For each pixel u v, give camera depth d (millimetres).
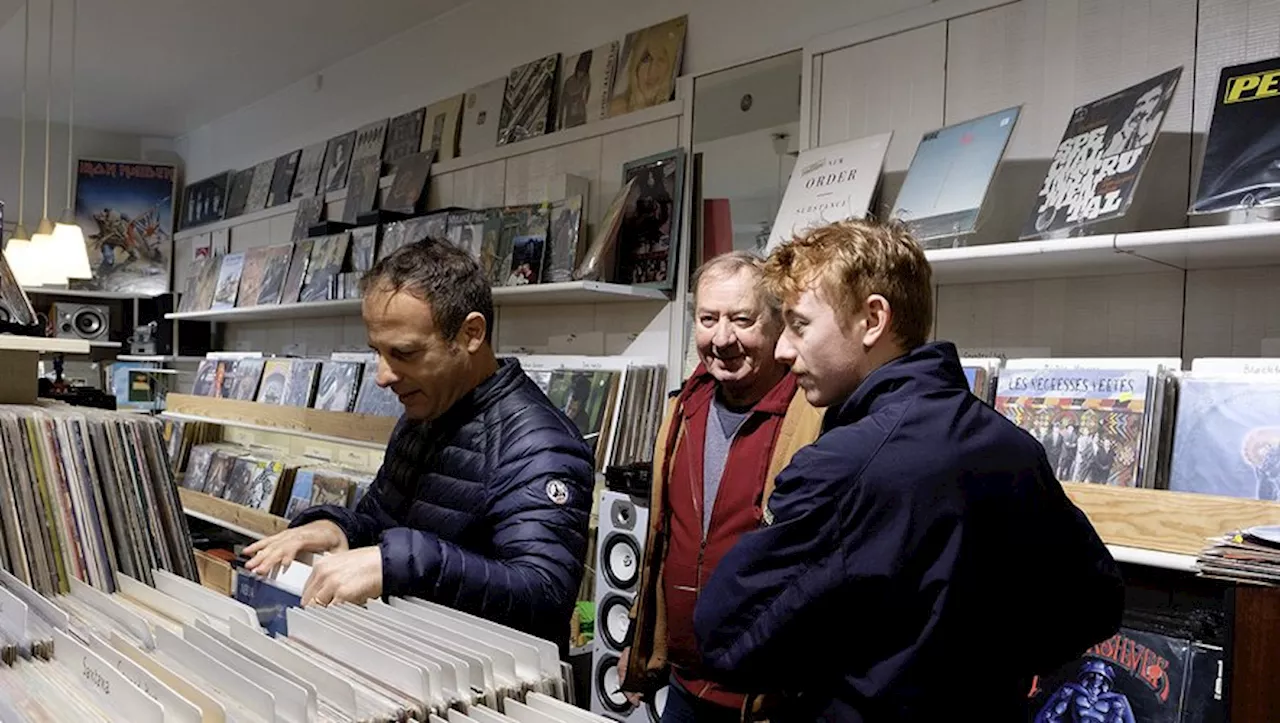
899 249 1190
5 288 1711
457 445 1444
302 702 722
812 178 2537
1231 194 1699
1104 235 1967
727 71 3057
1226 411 1681
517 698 829
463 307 1386
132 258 7031
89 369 6844
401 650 834
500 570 1144
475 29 4277
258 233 5977
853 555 1043
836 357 1201
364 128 4984
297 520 1417
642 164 3256
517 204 3832
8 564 1194
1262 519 1511
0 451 1209
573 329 3561
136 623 957
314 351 5340
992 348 2346
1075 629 1157
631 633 2150
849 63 2672
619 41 3533
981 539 1038
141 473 1328
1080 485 1750
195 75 5629
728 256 1974
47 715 776
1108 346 2141
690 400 2076
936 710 1048
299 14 4551
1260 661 1294
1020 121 2295
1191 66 2008
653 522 2043
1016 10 2312
